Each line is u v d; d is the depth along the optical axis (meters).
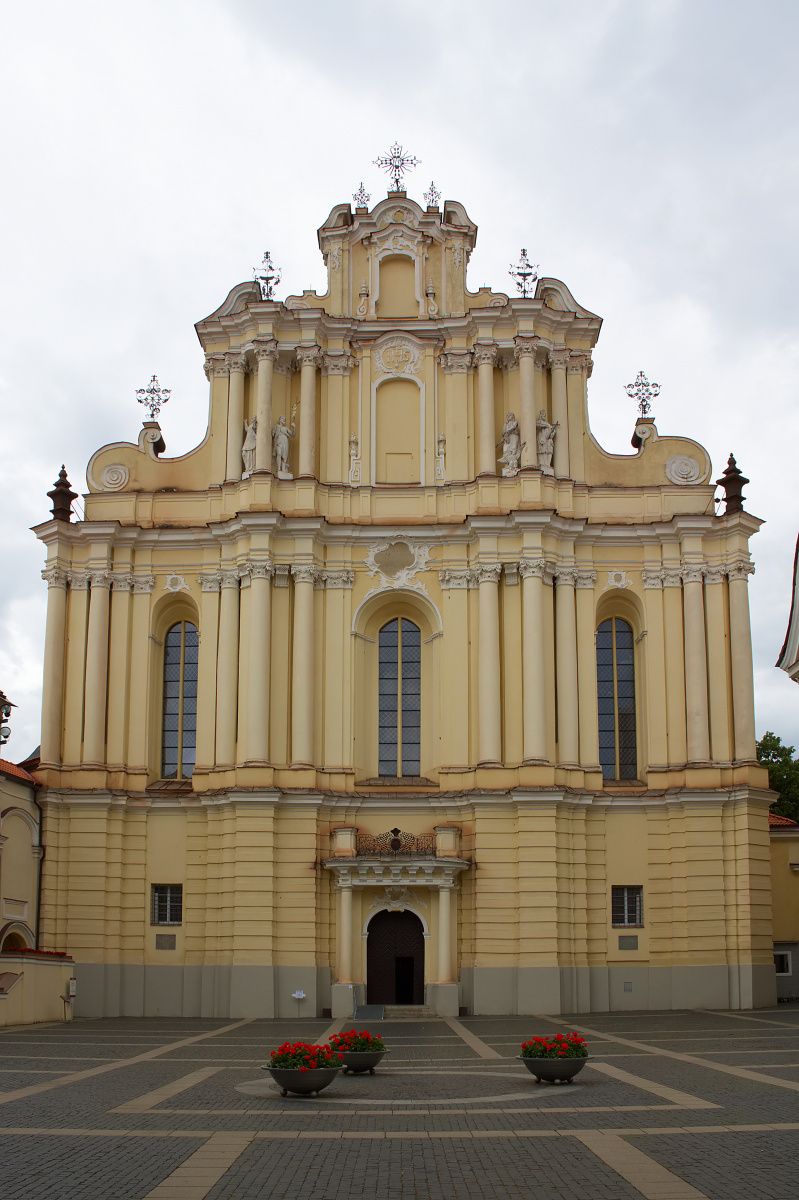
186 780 51.94
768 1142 19.22
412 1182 16.91
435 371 53.72
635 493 52.88
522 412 51.75
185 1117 21.77
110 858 49.91
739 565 51.50
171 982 49.09
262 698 49.16
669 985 48.72
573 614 51.06
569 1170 17.52
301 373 52.59
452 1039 36.28
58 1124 21.08
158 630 53.22
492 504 51.06
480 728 49.25
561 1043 26.12
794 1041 33.94
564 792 47.72
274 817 47.94
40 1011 44.12
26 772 49.56
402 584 51.75
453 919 47.47
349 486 52.28
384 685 52.78
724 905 48.88
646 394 55.09
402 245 55.00
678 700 51.25
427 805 49.28
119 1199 15.98
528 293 53.78
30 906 48.44
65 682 51.88
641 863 49.72
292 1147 19.14
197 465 54.09
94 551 52.53
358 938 47.69
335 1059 24.52
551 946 46.50
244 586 50.97
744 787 48.88
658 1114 21.75
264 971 46.62
